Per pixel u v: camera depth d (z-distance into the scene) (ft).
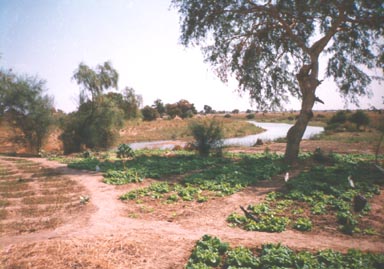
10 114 114.32
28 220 33.73
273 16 71.31
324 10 70.08
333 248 26.14
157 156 89.71
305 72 70.18
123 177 57.16
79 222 33.14
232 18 74.69
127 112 167.84
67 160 85.71
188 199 41.83
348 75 80.12
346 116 190.80
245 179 53.21
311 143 120.16
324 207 37.65
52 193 46.09
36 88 115.44
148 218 34.53
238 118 435.53
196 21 75.82
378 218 34.32
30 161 85.56
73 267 22.33
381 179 51.70
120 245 26.04
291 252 24.23
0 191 47.47
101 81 122.72
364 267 21.43
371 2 65.00
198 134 89.35
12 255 24.22
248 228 30.96
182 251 25.32
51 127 119.65
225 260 23.49
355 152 93.61
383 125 52.65
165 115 368.48
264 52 80.23
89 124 121.70
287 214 35.73
